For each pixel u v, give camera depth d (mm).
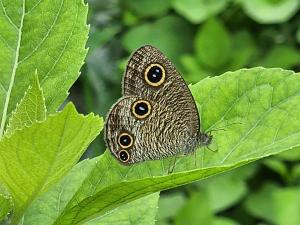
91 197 156
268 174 475
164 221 439
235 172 459
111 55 512
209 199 421
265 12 493
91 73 488
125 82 190
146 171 184
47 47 180
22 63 180
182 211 417
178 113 187
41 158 151
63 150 149
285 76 174
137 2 532
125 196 156
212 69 494
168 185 154
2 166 153
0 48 180
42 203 182
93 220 185
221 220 423
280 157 455
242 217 470
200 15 498
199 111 182
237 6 513
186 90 188
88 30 179
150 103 190
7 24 180
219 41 488
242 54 490
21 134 146
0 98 179
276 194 434
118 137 186
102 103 489
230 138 176
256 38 520
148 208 187
